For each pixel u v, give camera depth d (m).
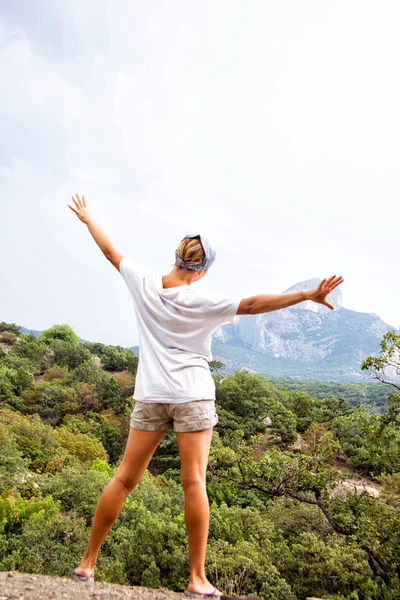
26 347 78.62
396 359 12.44
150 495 25.69
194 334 2.19
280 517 18.44
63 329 96.50
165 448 45.12
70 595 2.11
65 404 55.34
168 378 2.14
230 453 13.31
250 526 17.58
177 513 25.09
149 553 14.91
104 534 2.30
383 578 11.88
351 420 13.64
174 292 2.23
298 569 13.64
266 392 65.19
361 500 12.54
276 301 2.04
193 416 2.10
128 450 2.26
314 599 2.96
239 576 12.62
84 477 26.34
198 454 2.11
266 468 12.83
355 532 11.74
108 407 60.66
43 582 2.28
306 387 161.00
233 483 13.88
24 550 16.22
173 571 14.45
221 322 2.17
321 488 12.84
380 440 12.76
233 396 63.22
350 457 39.12
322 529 17.05
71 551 16.72
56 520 17.86
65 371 69.62
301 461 13.55
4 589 2.13
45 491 25.62
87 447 39.47
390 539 11.14
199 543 2.10
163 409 2.18
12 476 27.41
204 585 2.10
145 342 2.29
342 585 12.82
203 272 2.39
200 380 2.16
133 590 2.29
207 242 2.32
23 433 37.72
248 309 2.10
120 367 84.88
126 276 2.49
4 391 55.84
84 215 2.75
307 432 48.59
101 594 2.17
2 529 20.80
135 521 21.58
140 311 2.36
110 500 2.23
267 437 53.03
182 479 2.13
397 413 12.71
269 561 13.71
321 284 1.94
